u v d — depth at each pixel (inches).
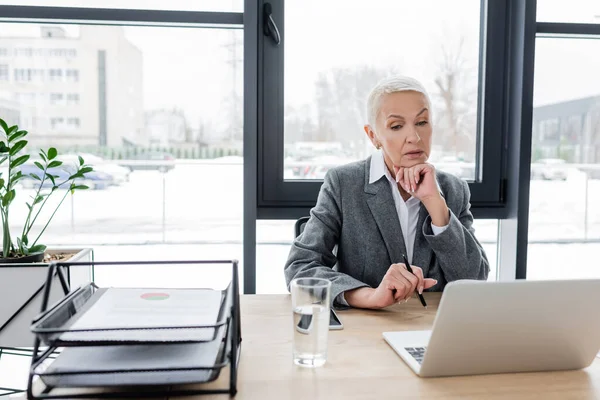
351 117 77.4
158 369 24.5
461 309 26.3
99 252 79.5
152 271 69.5
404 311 42.8
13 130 62.7
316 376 29.0
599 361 32.1
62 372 24.2
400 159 53.7
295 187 77.0
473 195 79.3
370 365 30.7
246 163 74.2
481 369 29.3
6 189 64.0
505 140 79.1
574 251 83.3
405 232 56.4
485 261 54.3
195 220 79.6
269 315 41.3
